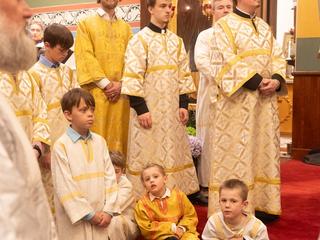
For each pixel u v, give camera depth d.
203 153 3.81
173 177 3.22
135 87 3.16
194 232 2.85
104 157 2.53
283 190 4.23
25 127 2.44
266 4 7.80
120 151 3.48
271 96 3.07
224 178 3.04
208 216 3.12
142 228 2.84
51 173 2.56
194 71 6.35
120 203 2.82
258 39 3.05
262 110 3.08
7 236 0.77
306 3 5.82
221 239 2.48
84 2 7.37
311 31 5.82
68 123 2.85
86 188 2.39
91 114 2.44
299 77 5.82
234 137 3.01
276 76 3.07
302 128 5.85
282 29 8.41
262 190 3.15
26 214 0.82
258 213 3.23
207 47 3.76
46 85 2.78
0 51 0.98
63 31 2.81
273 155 3.08
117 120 3.46
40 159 2.58
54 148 2.40
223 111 3.03
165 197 2.87
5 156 0.81
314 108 5.78
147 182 2.86
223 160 3.04
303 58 5.88
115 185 2.53
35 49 1.07
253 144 3.04
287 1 8.37
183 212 2.91
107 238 2.52
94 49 3.43
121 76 3.50
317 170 5.18
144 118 3.19
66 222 2.40
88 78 3.37
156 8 3.24
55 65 2.86
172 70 3.26
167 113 3.22
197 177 3.81
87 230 2.39
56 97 2.81
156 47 3.23
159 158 3.21
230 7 3.78
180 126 3.33
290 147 6.23
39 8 7.71
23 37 1.01
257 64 3.03
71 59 3.91
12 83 2.39
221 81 3.00
